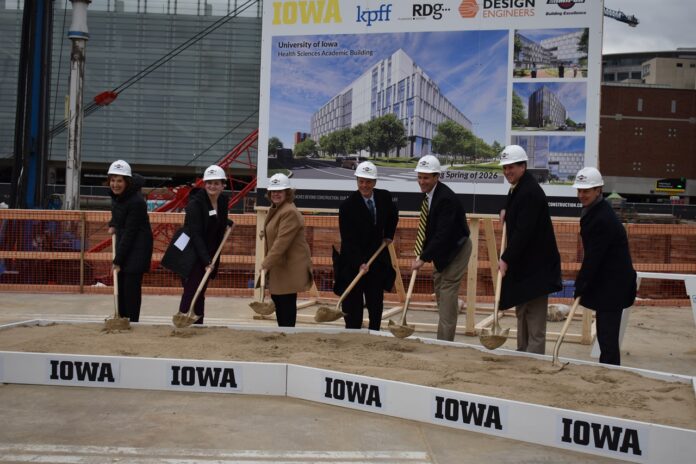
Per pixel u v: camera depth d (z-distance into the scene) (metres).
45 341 6.46
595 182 6.08
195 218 7.45
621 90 58.22
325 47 10.20
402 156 10.09
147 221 7.50
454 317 6.92
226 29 35.78
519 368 5.85
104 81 35.53
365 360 5.98
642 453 4.32
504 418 4.72
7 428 4.71
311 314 9.82
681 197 58.53
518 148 6.37
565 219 9.66
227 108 36.22
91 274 11.87
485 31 9.77
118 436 4.58
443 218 6.74
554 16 9.61
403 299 9.83
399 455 4.35
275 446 4.45
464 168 9.91
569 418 4.53
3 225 11.74
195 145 36.28
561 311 9.83
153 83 35.84
